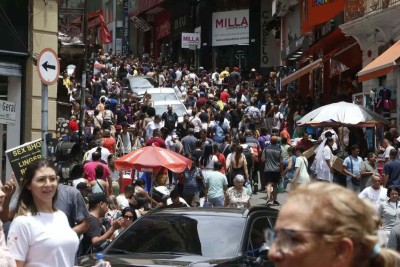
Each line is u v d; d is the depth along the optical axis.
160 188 24.44
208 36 86.38
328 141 30.23
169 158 24.23
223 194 26.52
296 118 46.34
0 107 20.00
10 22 25.11
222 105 55.31
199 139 35.69
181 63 88.31
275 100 52.94
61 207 13.10
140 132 41.53
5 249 8.15
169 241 13.11
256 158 36.31
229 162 31.67
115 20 125.06
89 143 31.42
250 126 43.41
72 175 18.30
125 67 83.12
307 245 3.80
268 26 72.00
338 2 48.22
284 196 33.94
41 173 9.16
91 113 45.53
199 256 12.71
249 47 83.44
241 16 83.62
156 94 53.44
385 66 33.00
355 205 3.85
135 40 119.00
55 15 26.17
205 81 72.19
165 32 102.44
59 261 9.05
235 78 68.44
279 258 3.84
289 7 62.66
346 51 46.50
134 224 13.70
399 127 37.22
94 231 14.52
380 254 3.90
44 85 18.45
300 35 60.22
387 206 19.83
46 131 18.34
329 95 51.72
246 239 13.05
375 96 38.22
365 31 42.31
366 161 28.94
